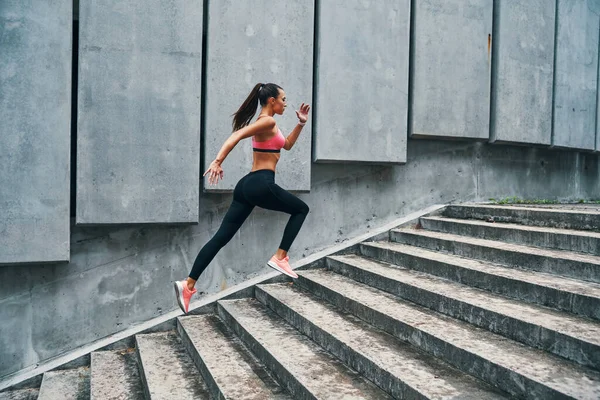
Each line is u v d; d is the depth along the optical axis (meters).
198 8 5.51
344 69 6.14
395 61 6.42
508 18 7.16
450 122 6.77
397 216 6.70
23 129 4.86
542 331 2.84
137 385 4.17
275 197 4.15
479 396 2.50
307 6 5.97
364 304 4.02
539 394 2.35
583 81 8.11
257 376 3.55
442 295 3.72
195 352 4.23
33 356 5.16
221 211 5.87
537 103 7.46
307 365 3.36
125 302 5.49
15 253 4.85
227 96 5.62
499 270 4.00
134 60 5.25
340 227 6.38
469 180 7.18
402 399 2.71
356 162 6.28
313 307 4.49
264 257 6.04
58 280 5.25
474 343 2.97
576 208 5.84
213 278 5.81
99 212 5.13
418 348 3.29
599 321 2.94
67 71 5.02
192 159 5.48
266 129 4.04
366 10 6.24
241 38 5.68
